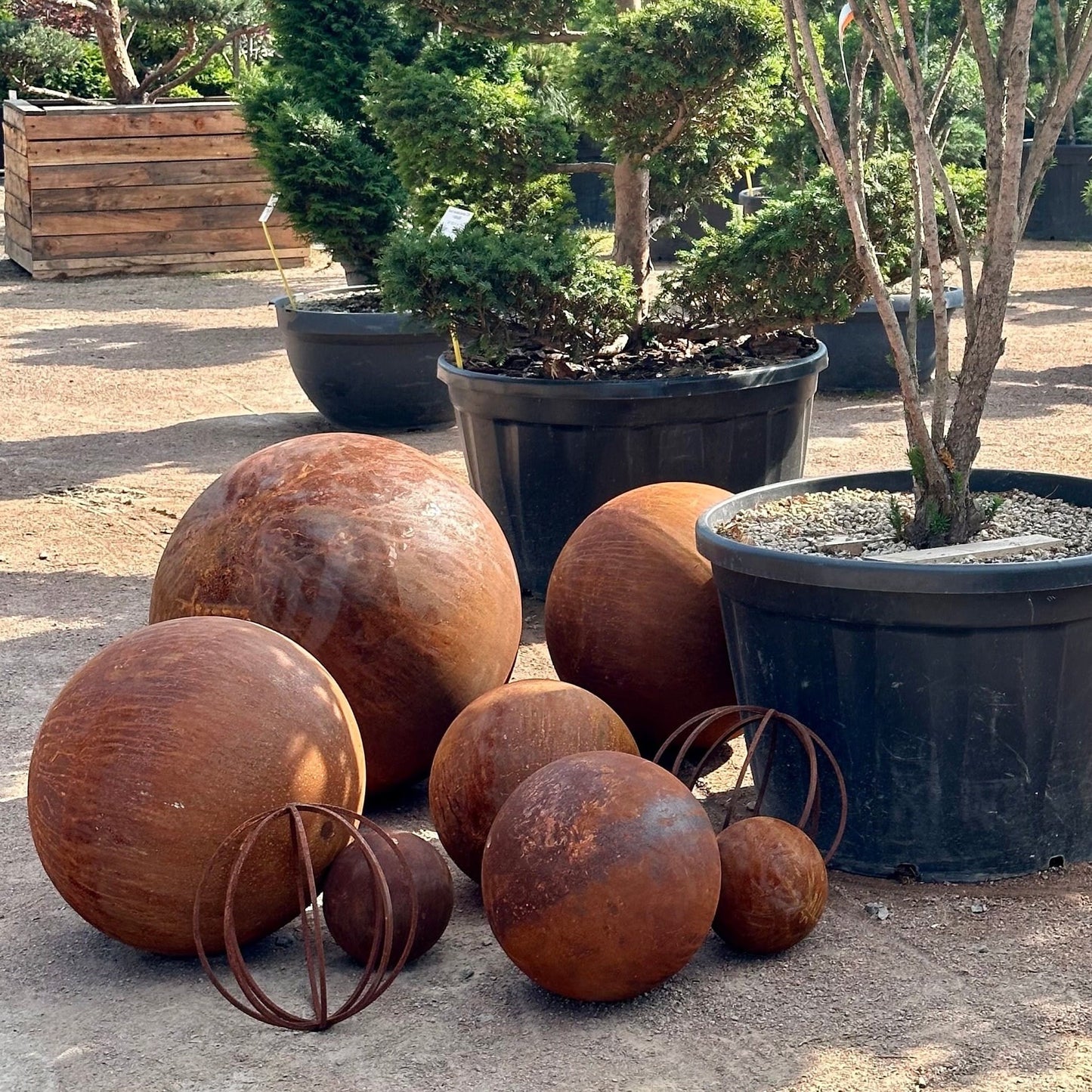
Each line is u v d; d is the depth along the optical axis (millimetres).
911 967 3553
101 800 3490
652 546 4336
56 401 9438
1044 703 3754
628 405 5254
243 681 3578
